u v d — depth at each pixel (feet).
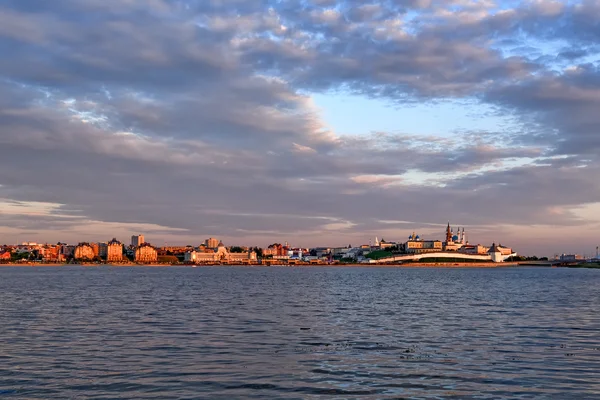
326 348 164.14
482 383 121.49
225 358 147.95
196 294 429.79
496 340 181.47
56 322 227.40
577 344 173.27
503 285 633.61
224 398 109.29
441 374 130.00
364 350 161.07
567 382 122.31
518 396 111.24
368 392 114.11
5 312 270.26
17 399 108.27
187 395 111.24
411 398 109.91
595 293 461.78
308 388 116.98
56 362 141.59
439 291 493.77
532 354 155.33
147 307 303.27
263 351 158.40
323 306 316.81
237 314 264.72
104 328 207.92
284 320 238.68
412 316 259.80
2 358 146.41
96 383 120.26
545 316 261.24
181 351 157.89
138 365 138.51
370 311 286.05
